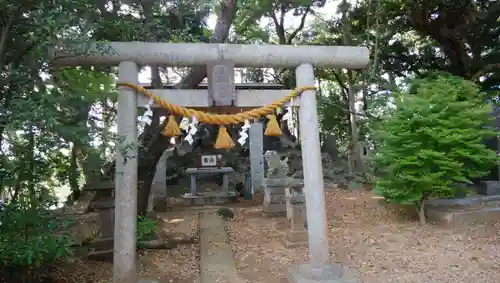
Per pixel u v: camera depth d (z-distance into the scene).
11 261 4.01
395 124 8.43
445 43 14.58
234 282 5.26
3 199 3.82
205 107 5.08
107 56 4.65
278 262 6.09
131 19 5.54
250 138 14.62
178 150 18.88
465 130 8.08
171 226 9.05
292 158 18.02
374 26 15.11
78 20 3.81
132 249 4.64
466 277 5.13
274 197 10.17
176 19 6.69
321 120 21.17
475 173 8.37
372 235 7.48
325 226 5.14
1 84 3.49
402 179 7.90
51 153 3.81
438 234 7.23
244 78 18.84
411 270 5.48
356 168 16.81
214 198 13.23
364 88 16.67
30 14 3.42
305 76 5.22
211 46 4.99
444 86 9.08
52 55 3.93
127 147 4.18
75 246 5.59
